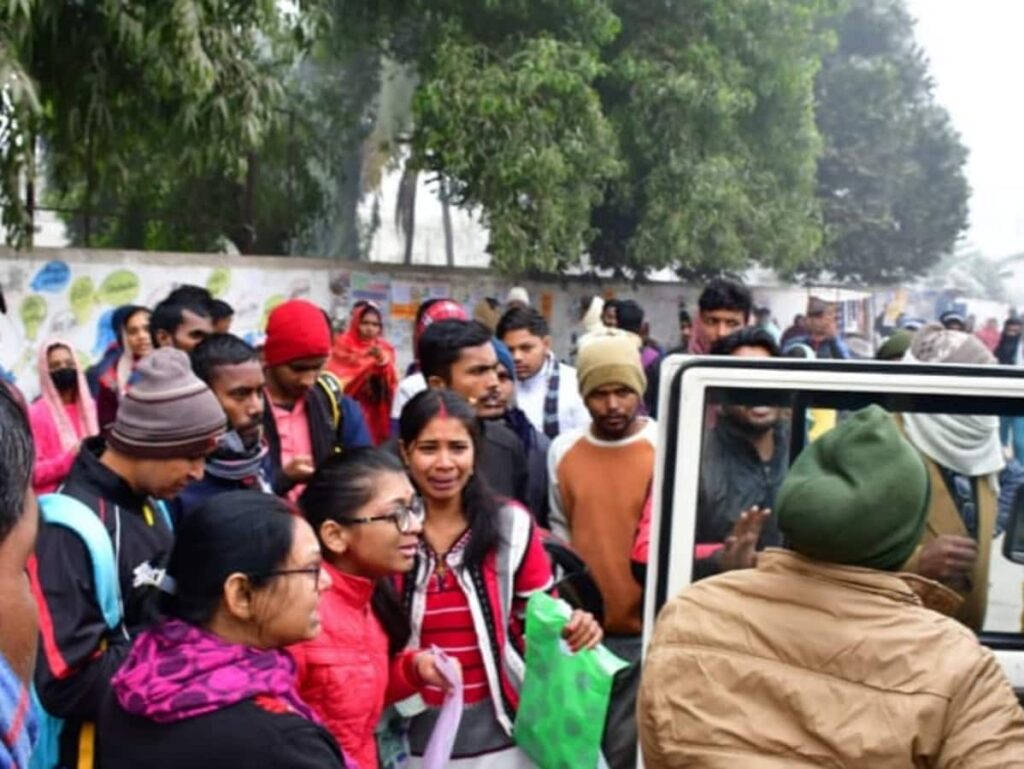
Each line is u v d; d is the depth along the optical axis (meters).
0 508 1.25
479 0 13.66
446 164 13.16
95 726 2.53
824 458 2.10
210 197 12.91
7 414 1.29
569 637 3.15
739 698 2.05
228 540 2.17
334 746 2.12
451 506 3.23
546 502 4.24
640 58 14.73
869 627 2.02
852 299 20.89
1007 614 2.92
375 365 6.39
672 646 2.14
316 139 13.91
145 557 2.75
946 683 1.96
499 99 12.93
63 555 2.56
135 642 2.21
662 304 16.86
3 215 8.55
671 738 2.09
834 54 28.42
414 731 3.20
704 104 14.77
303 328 4.15
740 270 16.69
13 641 1.27
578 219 13.75
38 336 9.97
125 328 5.83
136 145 10.33
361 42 14.00
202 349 3.52
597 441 4.02
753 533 2.90
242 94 9.16
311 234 14.09
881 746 1.94
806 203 16.86
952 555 2.91
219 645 2.13
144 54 8.70
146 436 2.76
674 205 14.95
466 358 4.09
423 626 3.17
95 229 12.44
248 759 2.01
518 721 3.17
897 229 28.91
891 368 2.88
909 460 2.06
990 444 2.88
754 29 15.37
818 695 2.00
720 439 2.91
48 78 9.08
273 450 4.11
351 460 2.87
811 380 2.88
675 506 2.90
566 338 15.85
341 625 2.80
